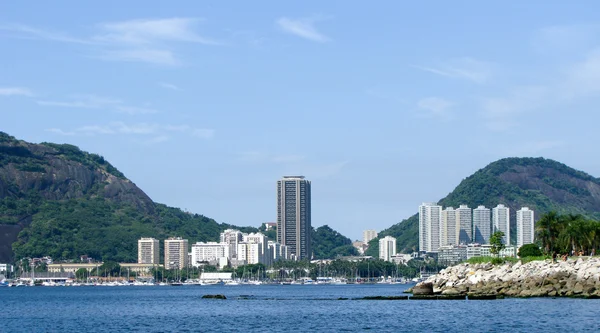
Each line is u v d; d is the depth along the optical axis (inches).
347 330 7431.1
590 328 6781.5
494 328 7003.0
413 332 7012.8
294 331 7485.2
